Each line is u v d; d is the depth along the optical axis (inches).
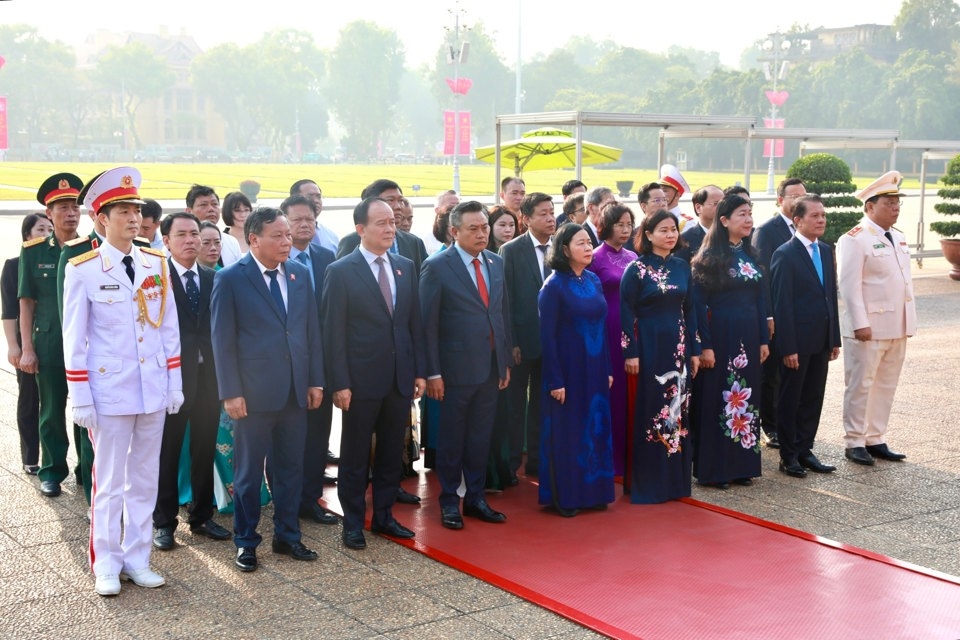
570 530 208.7
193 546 198.2
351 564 188.1
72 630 157.9
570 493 217.3
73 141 3905.0
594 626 159.8
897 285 255.9
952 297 557.6
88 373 171.2
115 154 3757.4
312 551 192.4
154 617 163.3
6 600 169.6
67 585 176.6
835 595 174.2
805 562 189.8
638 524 212.7
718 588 176.9
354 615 164.6
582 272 221.5
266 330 185.2
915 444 276.2
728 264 237.9
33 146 3737.7
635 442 228.2
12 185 1584.6
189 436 214.5
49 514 213.9
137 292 175.3
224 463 218.4
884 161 2383.1
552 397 217.0
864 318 253.8
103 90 3907.5
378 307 194.7
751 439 241.8
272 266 188.9
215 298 184.7
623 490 237.5
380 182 255.4
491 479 235.9
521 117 480.4
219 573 183.2
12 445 265.6
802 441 252.8
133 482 178.1
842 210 574.2
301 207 222.2
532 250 246.7
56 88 3671.3
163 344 179.9
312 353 191.9
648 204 271.7
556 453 216.8
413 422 248.7
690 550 196.4
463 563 187.2
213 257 219.9
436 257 209.9
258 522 197.8
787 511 222.4
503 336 212.2
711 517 217.6
